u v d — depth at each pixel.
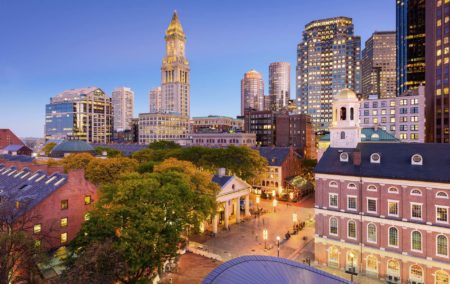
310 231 63.03
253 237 59.50
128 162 68.00
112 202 36.50
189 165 65.25
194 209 43.06
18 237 31.19
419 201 40.62
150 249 33.78
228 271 22.86
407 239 41.34
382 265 43.25
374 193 44.19
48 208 45.59
